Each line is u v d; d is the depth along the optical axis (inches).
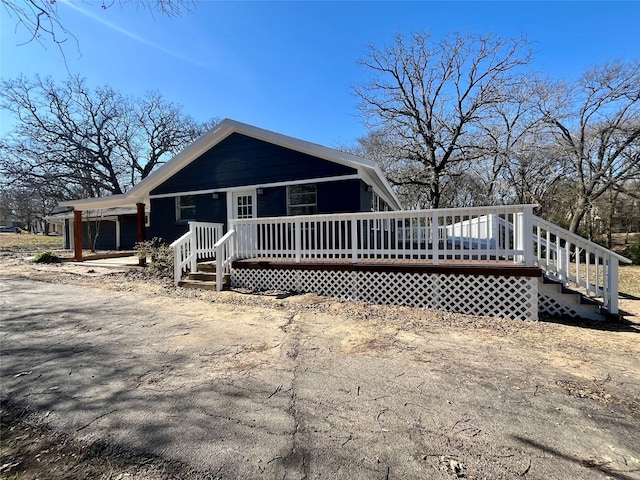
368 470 66.1
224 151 381.1
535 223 218.5
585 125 603.2
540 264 219.5
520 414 87.6
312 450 72.4
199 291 259.6
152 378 109.3
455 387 103.1
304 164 341.4
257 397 96.5
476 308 206.1
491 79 609.3
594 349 140.1
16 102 850.1
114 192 1041.5
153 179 405.1
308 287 253.9
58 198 929.5
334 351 135.0
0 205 1066.7
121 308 207.5
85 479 64.1
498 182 681.6
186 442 75.2
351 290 239.1
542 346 143.3
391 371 115.3
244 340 148.3
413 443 75.0
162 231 418.3
